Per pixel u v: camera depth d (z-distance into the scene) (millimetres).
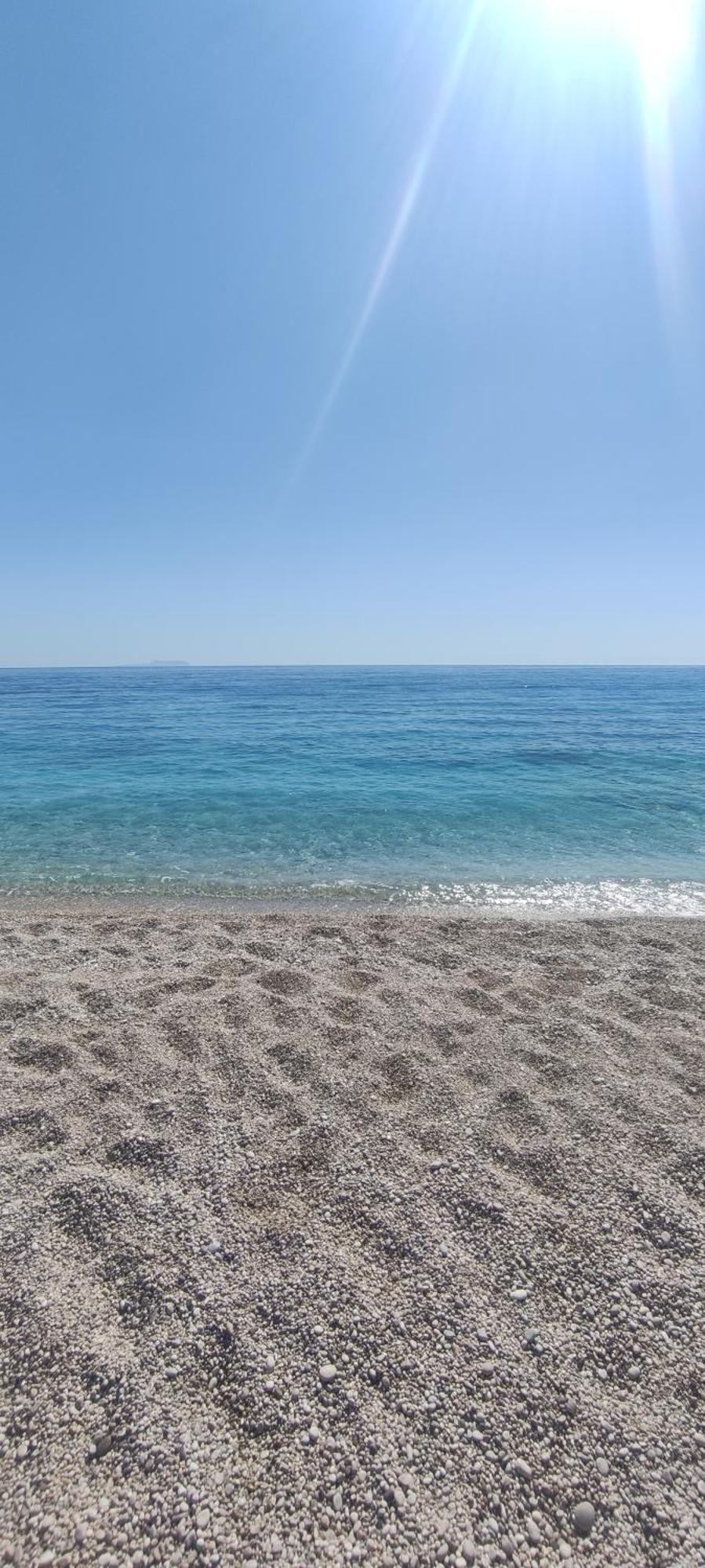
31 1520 1636
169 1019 4078
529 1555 1577
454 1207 2590
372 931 5879
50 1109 3148
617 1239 2441
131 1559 1560
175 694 48219
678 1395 1909
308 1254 2365
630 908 7113
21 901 7242
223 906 7145
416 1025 4062
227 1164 2809
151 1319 2115
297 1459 1749
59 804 12133
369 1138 2994
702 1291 2232
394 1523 1629
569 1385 1934
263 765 16531
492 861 8875
